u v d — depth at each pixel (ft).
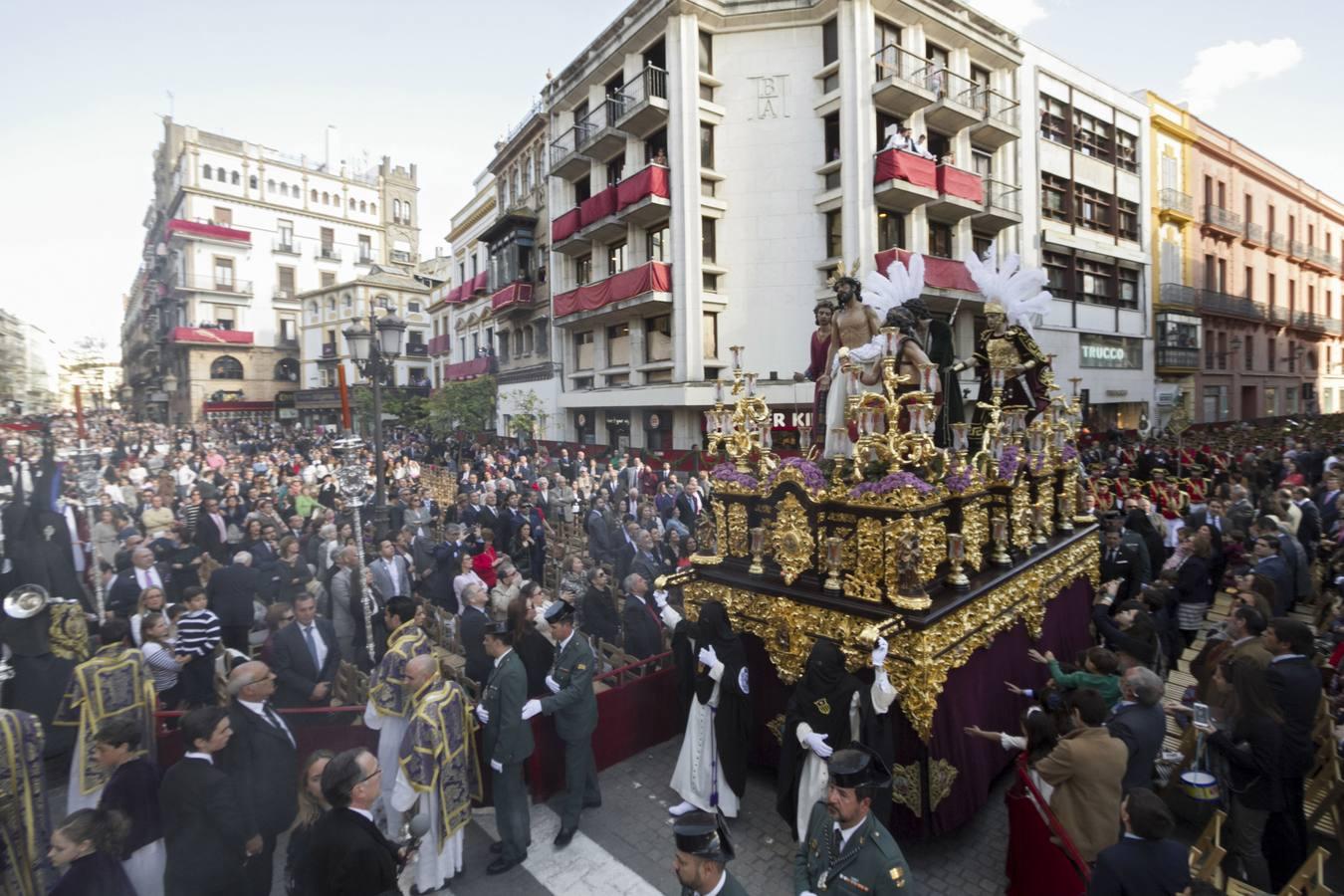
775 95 72.43
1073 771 13.87
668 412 77.77
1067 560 25.05
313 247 187.93
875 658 15.17
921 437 17.70
